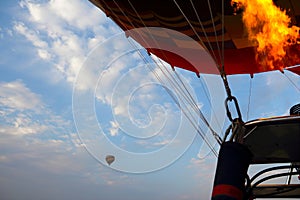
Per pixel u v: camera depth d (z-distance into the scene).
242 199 4.07
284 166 5.19
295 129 4.69
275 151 5.29
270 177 4.96
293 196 5.30
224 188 4.01
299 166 5.25
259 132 4.88
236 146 4.30
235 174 4.10
